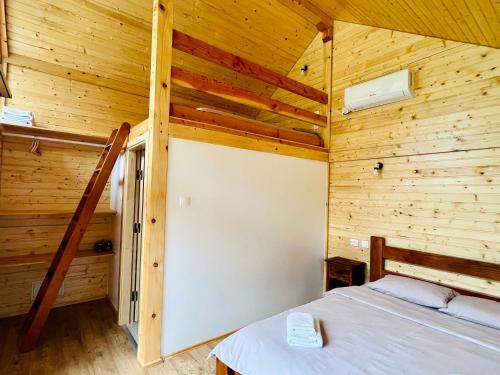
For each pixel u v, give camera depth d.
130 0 2.95
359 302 2.43
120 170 3.39
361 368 1.47
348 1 3.19
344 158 3.72
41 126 3.16
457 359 1.58
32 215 3.23
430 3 2.32
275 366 1.53
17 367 2.26
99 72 3.39
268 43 4.01
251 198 3.05
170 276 2.46
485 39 2.42
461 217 2.66
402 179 3.12
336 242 3.79
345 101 3.60
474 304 2.17
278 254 3.32
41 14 2.75
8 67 2.98
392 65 3.25
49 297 2.53
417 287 2.49
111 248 3.64
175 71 2.50
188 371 2.26
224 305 2.85
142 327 2.33
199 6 3.28
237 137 2.93
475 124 2.59
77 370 2.25
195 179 2.61
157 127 2.37
